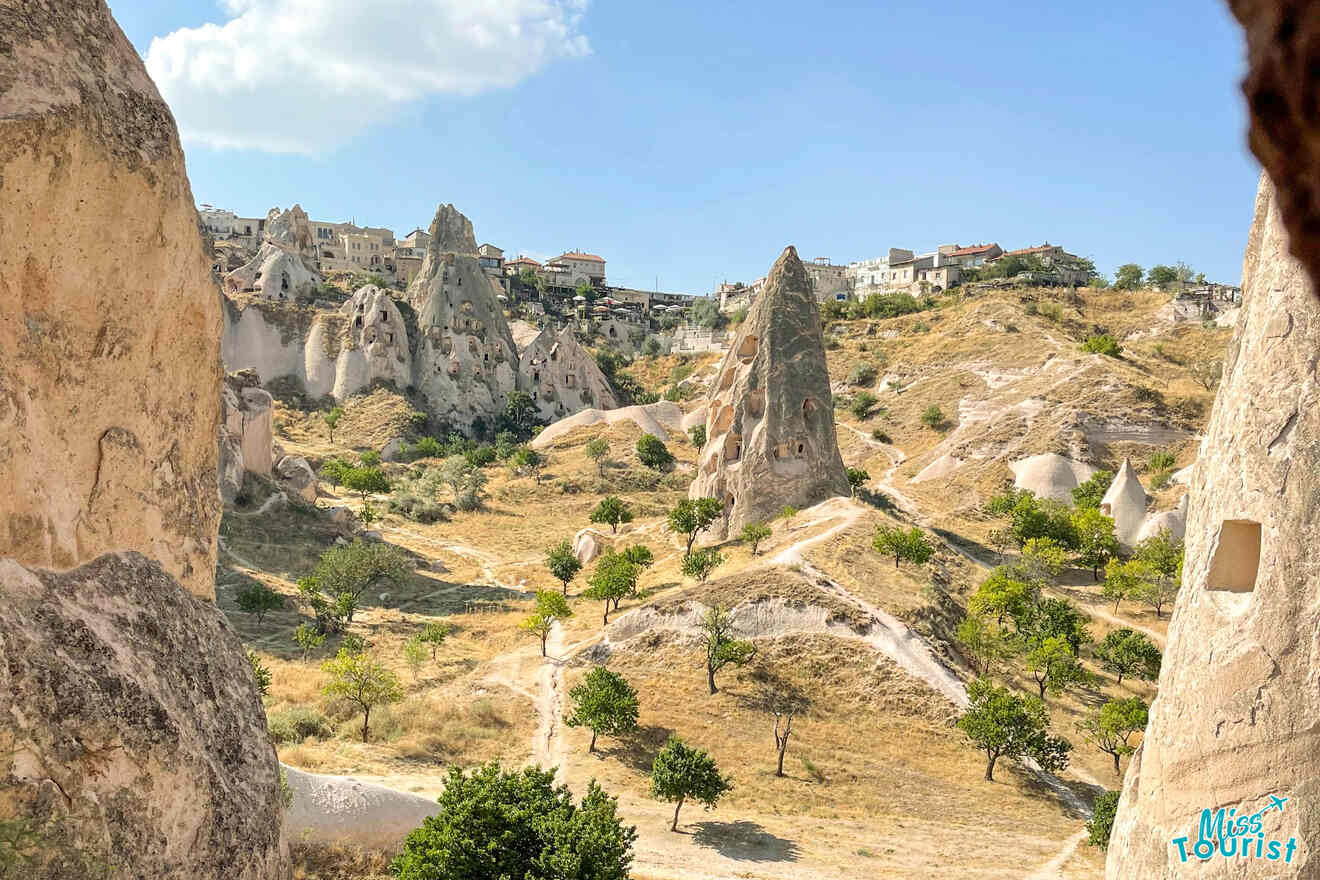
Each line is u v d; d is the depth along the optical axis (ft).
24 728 26.48
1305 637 37.09
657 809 135.85
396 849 108.78
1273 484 39.40
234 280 481.05
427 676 175.63
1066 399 351.05
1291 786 36.50
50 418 30.66
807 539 223.51
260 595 197.36
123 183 31.96
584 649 185.57
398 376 440.04
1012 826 138.82
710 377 493.77
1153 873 41.65
